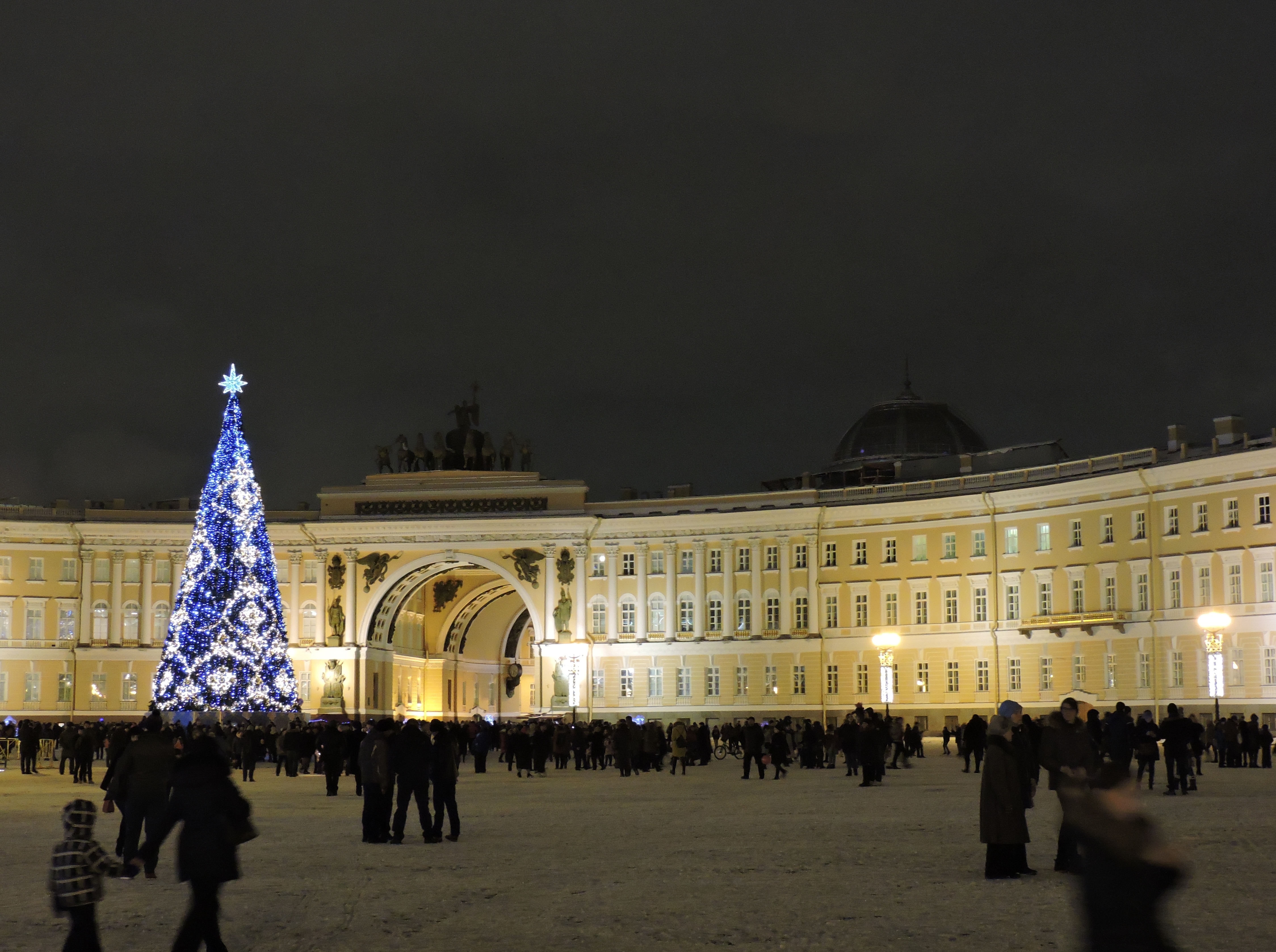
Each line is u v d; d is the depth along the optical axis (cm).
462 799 5166
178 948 1775
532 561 12256
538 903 2417
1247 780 5500
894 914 2225
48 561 12344
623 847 3309
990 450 13138
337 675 12369
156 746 2850
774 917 2225
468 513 12462
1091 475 10044
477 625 14525
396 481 12700
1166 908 2188
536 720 8312
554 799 5097
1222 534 9100
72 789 6047
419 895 2552
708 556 12012
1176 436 9806
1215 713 7275
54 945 2084
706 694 11869
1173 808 4006
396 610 12875
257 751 7494
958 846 3175
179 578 12444
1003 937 2017
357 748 6706
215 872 1794
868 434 13738
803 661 11569
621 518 12112
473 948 2019
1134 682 9662
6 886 2742
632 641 12050
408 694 13538
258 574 9594
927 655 11012
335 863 3050
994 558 10700
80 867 1706
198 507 12775
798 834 3534
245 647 9469
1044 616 10256
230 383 9662
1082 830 1183
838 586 11512
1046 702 10269
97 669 12319
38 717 12181
